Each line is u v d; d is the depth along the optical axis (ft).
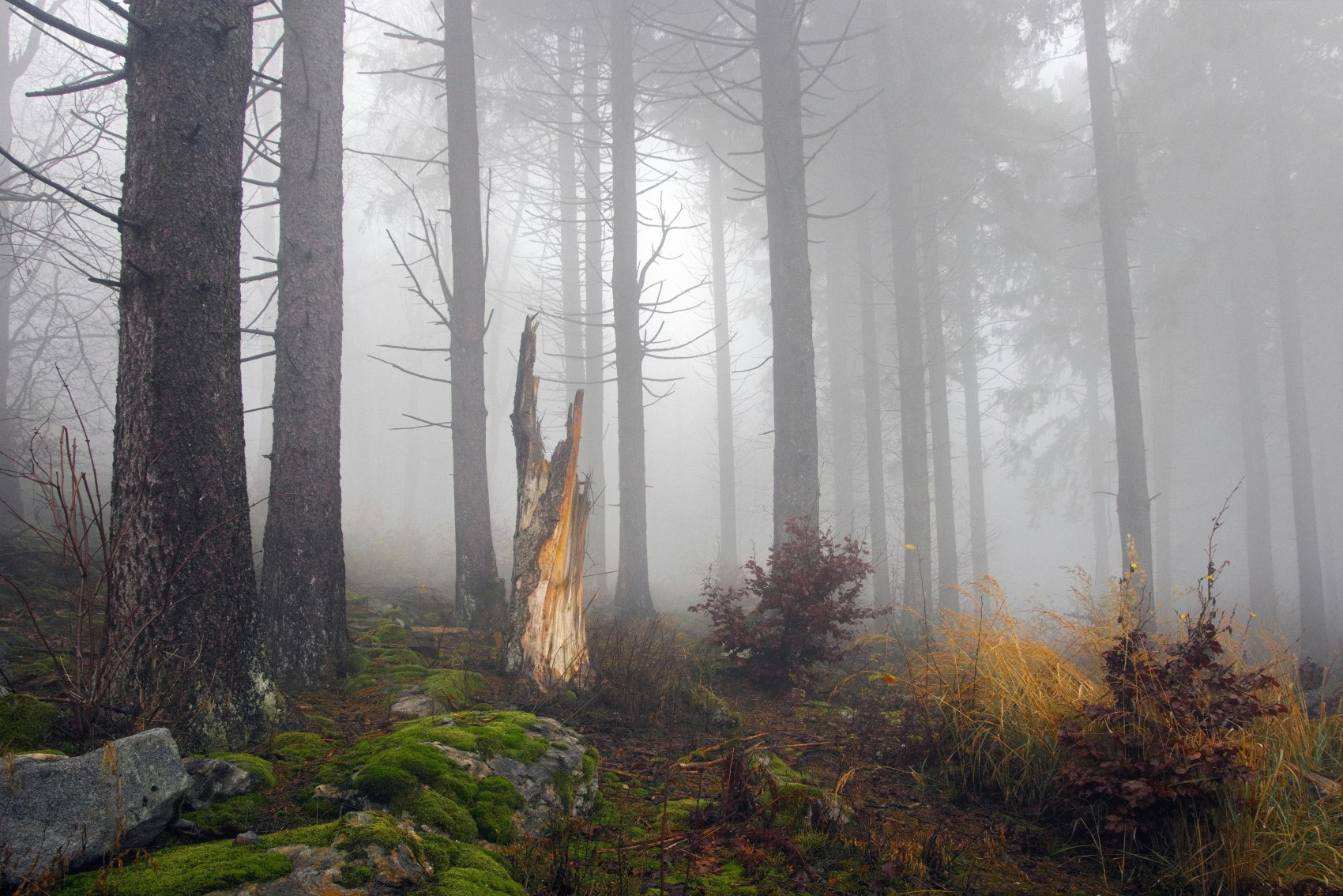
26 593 23.97
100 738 12.76
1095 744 16.03
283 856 9.44
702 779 16.99
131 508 14.07
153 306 14.47
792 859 13.42
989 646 20.35
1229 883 13.24
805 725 23.32
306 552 21.85
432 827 11.33
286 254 23.85
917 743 19.45
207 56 15.33
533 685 21.67
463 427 34.60
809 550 30.17
